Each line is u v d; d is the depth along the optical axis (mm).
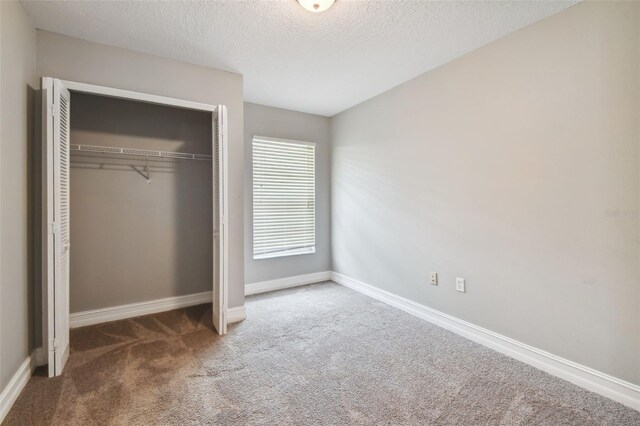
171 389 1822
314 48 2439
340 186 4117
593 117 1807
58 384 1860
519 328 2184
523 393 1799
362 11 1955
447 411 1642
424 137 2895
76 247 2725
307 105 3820
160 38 2295
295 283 4066
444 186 2713
